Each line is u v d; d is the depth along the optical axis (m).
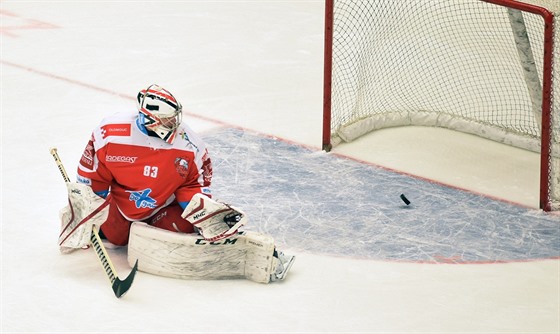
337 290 15.15
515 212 18.58
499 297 15.15
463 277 15.77
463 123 22.95
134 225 15.29
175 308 14.38
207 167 15.77
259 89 25.69
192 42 29.83
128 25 31.53
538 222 18.14
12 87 25.00
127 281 14.27
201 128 22.45
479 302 14.96
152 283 15.09
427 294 15.15
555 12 18.89
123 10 33.47
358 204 18.58
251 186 19.16
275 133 22.45
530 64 21.45
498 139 22.45
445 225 17.81
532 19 29.00
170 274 15.22
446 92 25.55
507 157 21.64
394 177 20.11
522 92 25.72
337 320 14.23
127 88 25.34
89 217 14.96
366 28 28.33
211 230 14.81
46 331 13.69
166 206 15.68
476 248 16.89
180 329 13.81
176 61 27.81
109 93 24.91
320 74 27.31
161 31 30.95
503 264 16.31
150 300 14.59
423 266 16.11
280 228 17.31
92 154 15.31
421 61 27.59
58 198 18.28
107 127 15.17
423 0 33.25
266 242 14.98
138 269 15.41
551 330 14.20
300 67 27.84
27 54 27.94
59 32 30.41
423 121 23.30
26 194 18.39
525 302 15.02
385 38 27.31
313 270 15.80
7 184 18.80
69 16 32.44
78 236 15.13
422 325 14.19
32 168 19.66
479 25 31.52
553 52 18.05
